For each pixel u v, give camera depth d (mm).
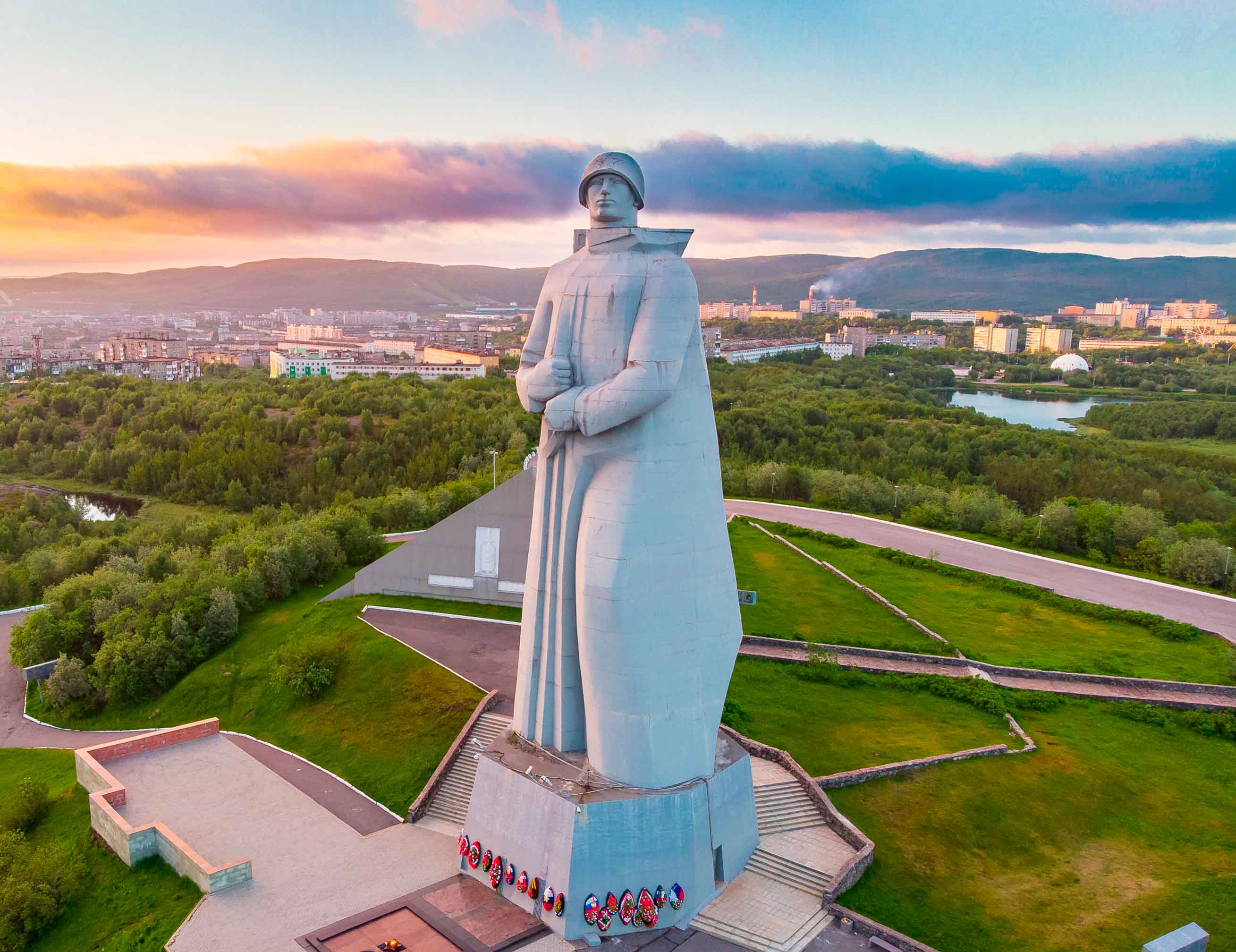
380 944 28234
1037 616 55469
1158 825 34938
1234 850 33594
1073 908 30453
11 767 45062
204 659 53000
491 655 48562
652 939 28469
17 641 56469
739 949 28031
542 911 29219
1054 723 42062
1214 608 57375
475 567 56156
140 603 56688
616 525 29219
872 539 72812
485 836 31609
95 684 51562
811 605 56281
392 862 33375
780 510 83188
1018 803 35719
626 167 29812
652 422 29312
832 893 30078
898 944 28109
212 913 30266
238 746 43719
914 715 42656
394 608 55438
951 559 67375
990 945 28672
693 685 30297
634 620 29109
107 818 35250
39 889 31734
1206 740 41188
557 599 31594
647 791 29422
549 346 31609
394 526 76875
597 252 30422
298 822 36406
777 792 35594
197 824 36156
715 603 30938
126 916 31344
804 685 45125
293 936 28969
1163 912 30234
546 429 31062
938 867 32312
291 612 56875
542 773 30719
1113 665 47562
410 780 38938
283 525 72312
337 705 45750
